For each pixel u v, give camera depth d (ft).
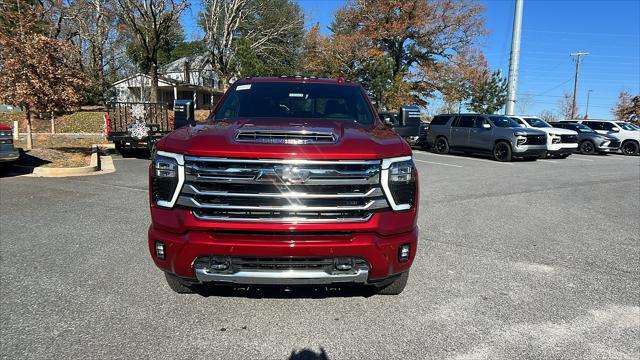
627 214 24.12
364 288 13.05
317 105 14.75
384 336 10.53
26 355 9.53
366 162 9.89
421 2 134.82
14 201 24.72
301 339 10.36
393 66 123.54
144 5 98.63
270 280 9.93
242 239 9.76
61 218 21.02
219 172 9.74
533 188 32.53
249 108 14.55
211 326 10.91
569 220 22.41
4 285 13.15
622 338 10.55
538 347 10.11
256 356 9.65
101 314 11.43
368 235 10.00
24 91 37.88
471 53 139.33
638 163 57.11
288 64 140.46
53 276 13.87
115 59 138.41
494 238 18.83
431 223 21.13
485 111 157.58
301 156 9.69
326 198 9.78
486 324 11.14
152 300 12.26
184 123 14.46
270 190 9.77
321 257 9.84
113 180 32.24
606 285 13.79
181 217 9.96
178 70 169.27
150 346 9.97
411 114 14.93
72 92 39.96
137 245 16.99
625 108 151.84
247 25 136.46
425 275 14.38
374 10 137.39
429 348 10.01
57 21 101.09
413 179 10.55
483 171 43.27
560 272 14.87
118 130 48.01
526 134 53.78
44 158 40.29
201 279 10.09
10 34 40.81
